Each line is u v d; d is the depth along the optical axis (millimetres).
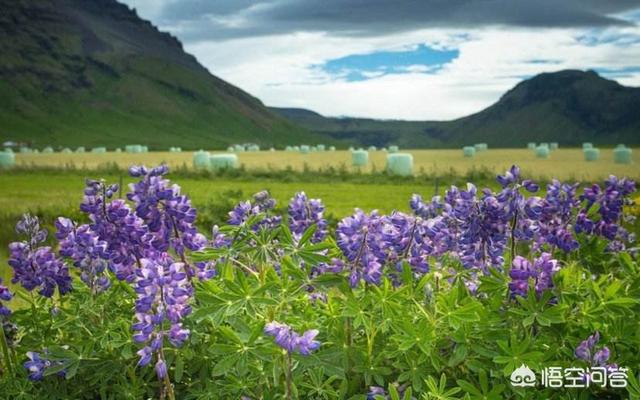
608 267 4512
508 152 92250
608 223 4422
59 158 81000
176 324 3139
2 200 22156
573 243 3992
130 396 3496
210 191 28359
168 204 3607
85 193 3744
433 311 3500
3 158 54062
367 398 3398
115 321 3680
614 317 3484
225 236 3967
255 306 3127
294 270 3295
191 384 3602
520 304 3420
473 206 3830
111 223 3734
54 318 3988
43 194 26219
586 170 47094
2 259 11773
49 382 3779
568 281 3479
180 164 63875
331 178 37812
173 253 3945
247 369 3039
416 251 3764
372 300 3328
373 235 3350
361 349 3396
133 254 3764
